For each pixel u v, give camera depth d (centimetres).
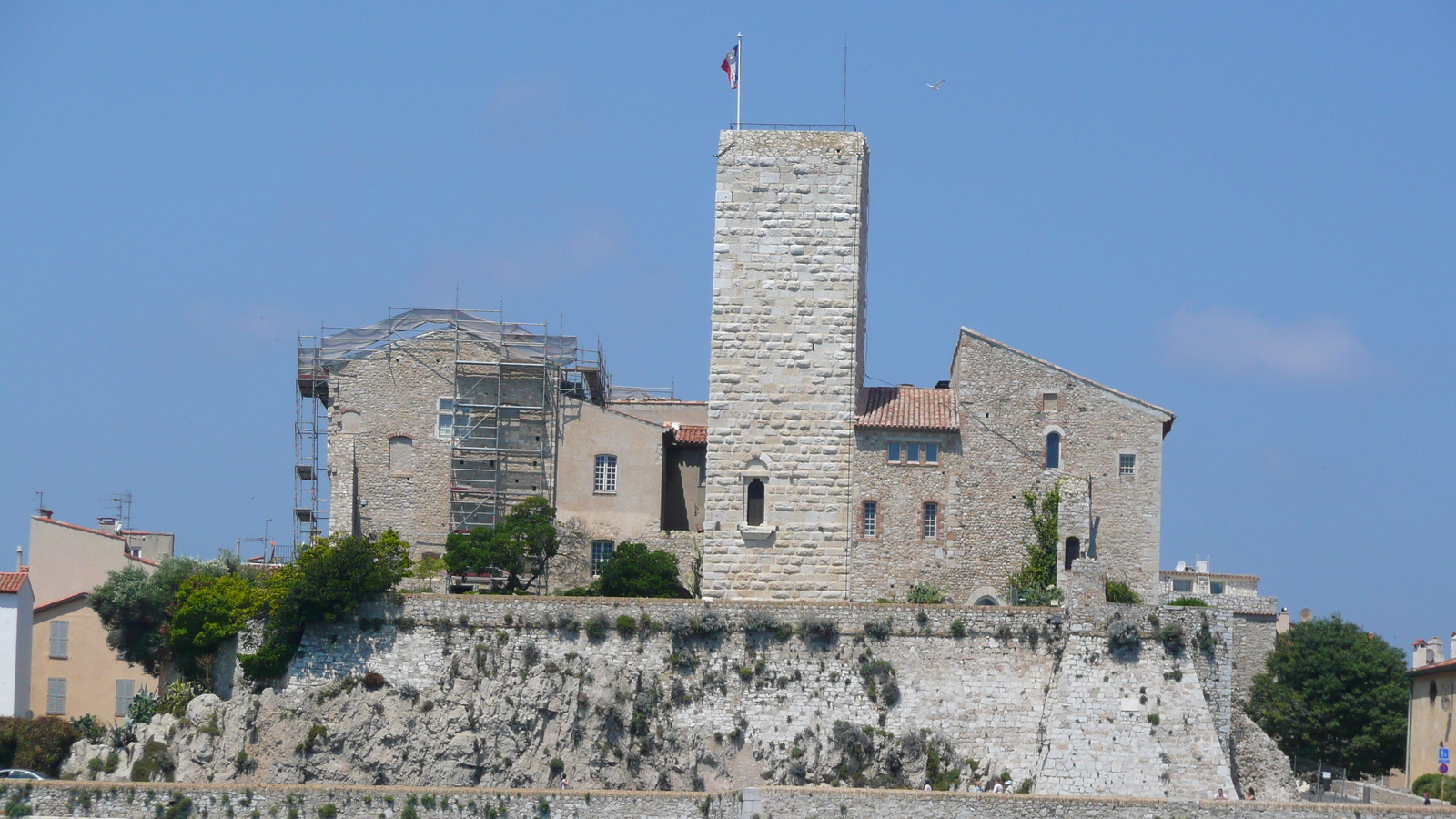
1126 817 12625
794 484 15962
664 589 15925
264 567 16625
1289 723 17812
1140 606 14575
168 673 16138
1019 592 15525
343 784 13538
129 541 18200
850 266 16150
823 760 14412
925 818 12619
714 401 16075
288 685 14925
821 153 16250
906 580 15812
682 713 14625
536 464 16938
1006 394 15975
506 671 14838
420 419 16975
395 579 15188
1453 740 14650
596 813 12712
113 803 12938
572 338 17225
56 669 16125
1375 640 18362
